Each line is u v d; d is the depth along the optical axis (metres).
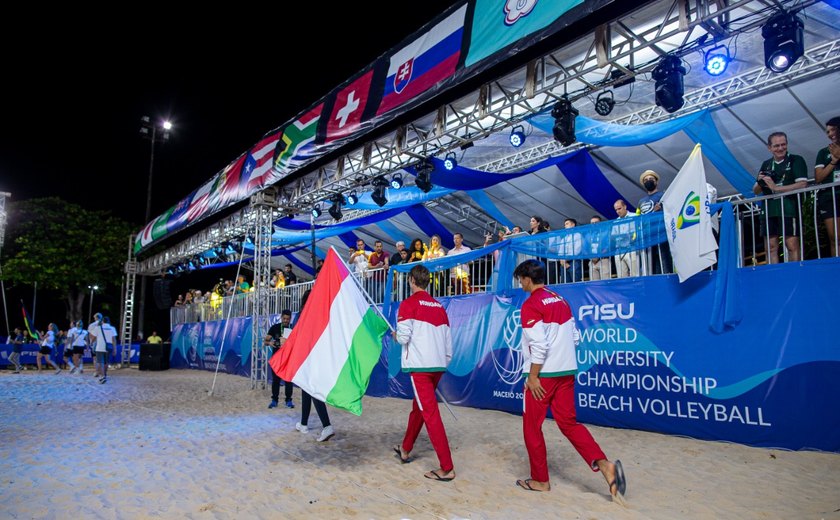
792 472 4.77
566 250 7.68
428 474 4.92
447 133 9.03
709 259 5.77
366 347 5.75
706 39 6.30
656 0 6.16
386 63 9.10
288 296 14.09
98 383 14.55
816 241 5.48
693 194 6.03
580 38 6.98
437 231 15.98
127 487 4.76
